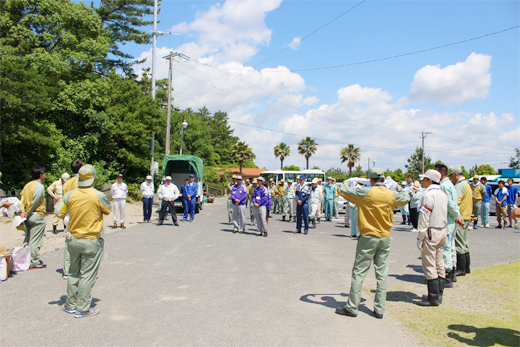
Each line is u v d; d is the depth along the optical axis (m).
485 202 14.80
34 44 19.88
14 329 3.90
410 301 5.18
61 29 21.25
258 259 7.75
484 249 9.47
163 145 43.38
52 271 6.42
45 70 19.06
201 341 3.68
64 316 4.32
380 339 3.82
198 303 4.86
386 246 4.49
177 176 22.22
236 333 3.90
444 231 5.07
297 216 12.19
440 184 6.01
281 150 64.31
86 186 4.40
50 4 20.72
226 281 5.96
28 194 6.44
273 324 4.18
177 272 6.49
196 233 11.49
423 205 5.05
